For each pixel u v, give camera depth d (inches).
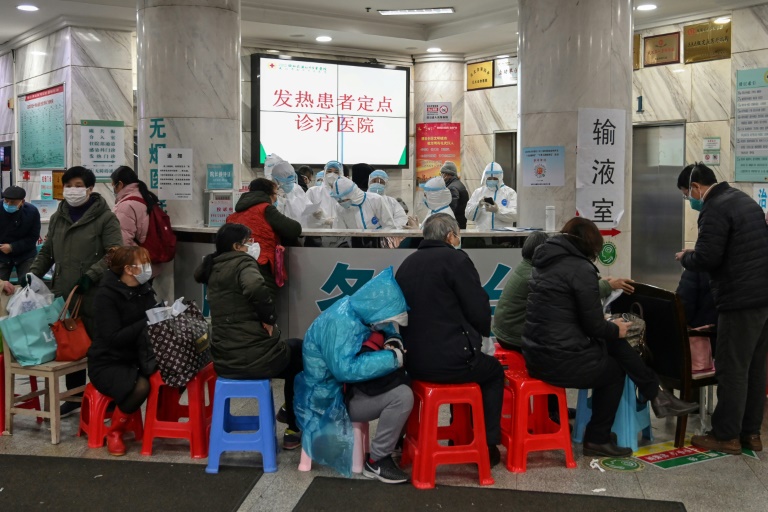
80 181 170.4
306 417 140.8
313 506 125.1
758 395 151.5
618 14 225.5
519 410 140.7
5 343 157.1
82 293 164.6
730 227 145.7
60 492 130.6
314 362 139.0
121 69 346.6
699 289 164.9
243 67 377.7
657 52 322.3
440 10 342.6
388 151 413.4
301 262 205.0
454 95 416.8
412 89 421.7
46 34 355.9
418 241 203.9
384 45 393.4
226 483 134.8
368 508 124.3
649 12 310.3
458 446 134.3
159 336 144.2
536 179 230.5
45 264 175.9
